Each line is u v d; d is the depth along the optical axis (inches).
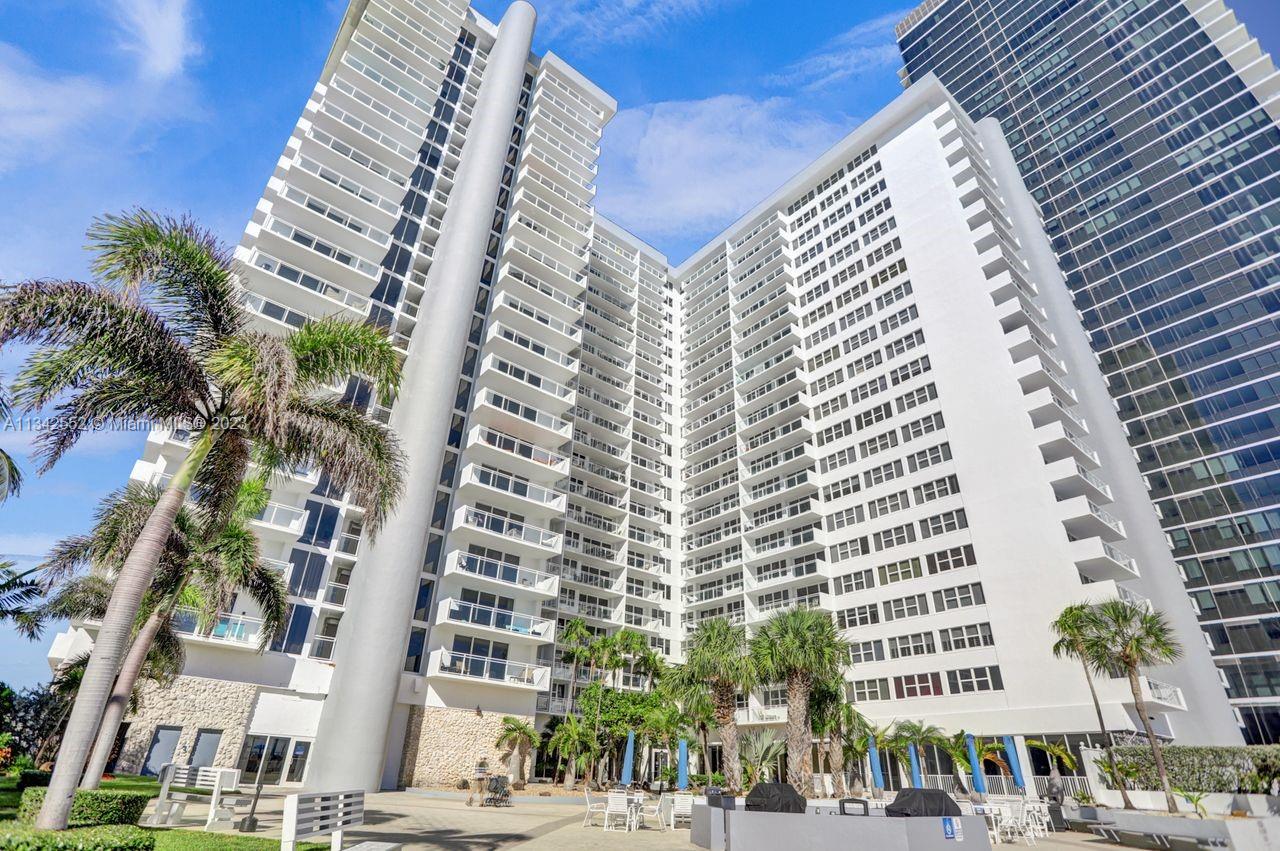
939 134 2223.2
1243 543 2018.9
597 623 2107.5
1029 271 2172.7
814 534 1972.2
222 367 460.4
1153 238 2596.0
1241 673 1882.4
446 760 1354.6
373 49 2064.5
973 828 506.3
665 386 2871.6
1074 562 1421.0
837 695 1244.5
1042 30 3550.7
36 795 391.2
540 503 1722.4
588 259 2301.9
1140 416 2389.3
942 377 1871.3
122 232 457.7
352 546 1494.8
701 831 593.6
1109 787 1071.0
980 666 1497.3
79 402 458.0
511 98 2150.6
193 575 757.3
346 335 525.3
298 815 328.2
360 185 1867.6
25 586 936.3
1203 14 2876.5
